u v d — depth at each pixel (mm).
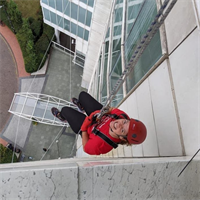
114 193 2102
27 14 19281
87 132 3699
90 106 4660
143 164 2141
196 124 2566
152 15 4504
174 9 3387
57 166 2133
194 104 2623
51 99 17922
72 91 18500
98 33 11336
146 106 3885
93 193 2074
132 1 6527
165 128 3162
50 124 16906
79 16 13219
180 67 2998
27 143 17188
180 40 3107
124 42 7055
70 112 4738
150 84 3820
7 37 18906
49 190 1991
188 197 2168
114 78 7754
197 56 2684
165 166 2154
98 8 10000
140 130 2785
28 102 16750
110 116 3402
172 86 3125
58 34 18125
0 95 17766
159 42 3834
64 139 17562
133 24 6117
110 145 3252
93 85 13523
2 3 17422
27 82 18250
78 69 19109
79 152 13305
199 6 1884
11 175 1947
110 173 2100
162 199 2143
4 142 17031
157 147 3318
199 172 2201
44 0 14359
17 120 17484
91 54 13141
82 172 2053
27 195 1959
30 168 2059
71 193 2027
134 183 2121
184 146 2748
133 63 2062
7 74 18234
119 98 6941
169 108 3115
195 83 2646
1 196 1935
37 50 17922
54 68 18766
